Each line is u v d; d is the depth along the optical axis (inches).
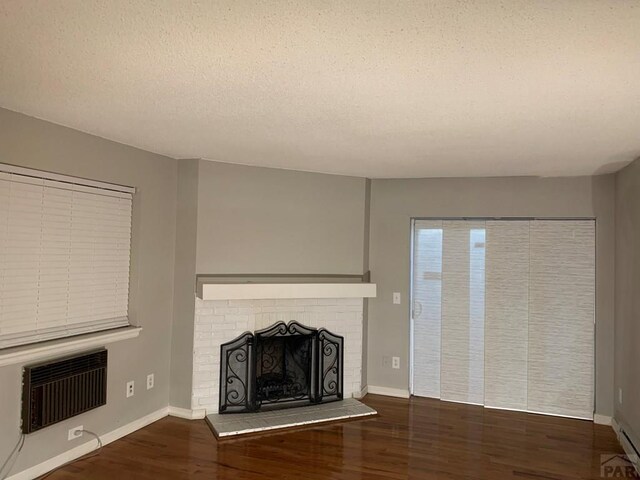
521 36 61.8
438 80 78.7
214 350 158.7
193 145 135.9
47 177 115.7
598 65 70.7
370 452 135.4
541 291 172.1
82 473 118.2
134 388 144.9
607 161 142.3
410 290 186.2
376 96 87.7
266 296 156.9
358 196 182.5
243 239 163.3
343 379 178.4
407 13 56.6
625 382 147.4
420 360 186.9
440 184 182.1
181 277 158.2
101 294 134.9
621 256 153.8
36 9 57.8
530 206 172.2
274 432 148.0
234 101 93.0
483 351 179.0
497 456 134.6
